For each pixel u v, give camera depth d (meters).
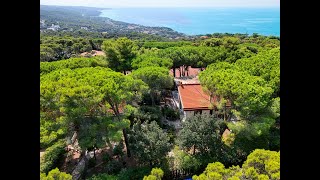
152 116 21.17
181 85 25.61
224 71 19.23
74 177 15.65
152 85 22.86
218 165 10.91
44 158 15.63
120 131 15.35
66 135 15.87
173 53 33.34
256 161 10.46
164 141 15.82
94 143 15.24
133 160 17.08
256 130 15.69
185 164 15.69
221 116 20.06
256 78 18.19
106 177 14.33
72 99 14.46
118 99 15.45
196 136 16.06
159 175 13.33
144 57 31.31
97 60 29.36
